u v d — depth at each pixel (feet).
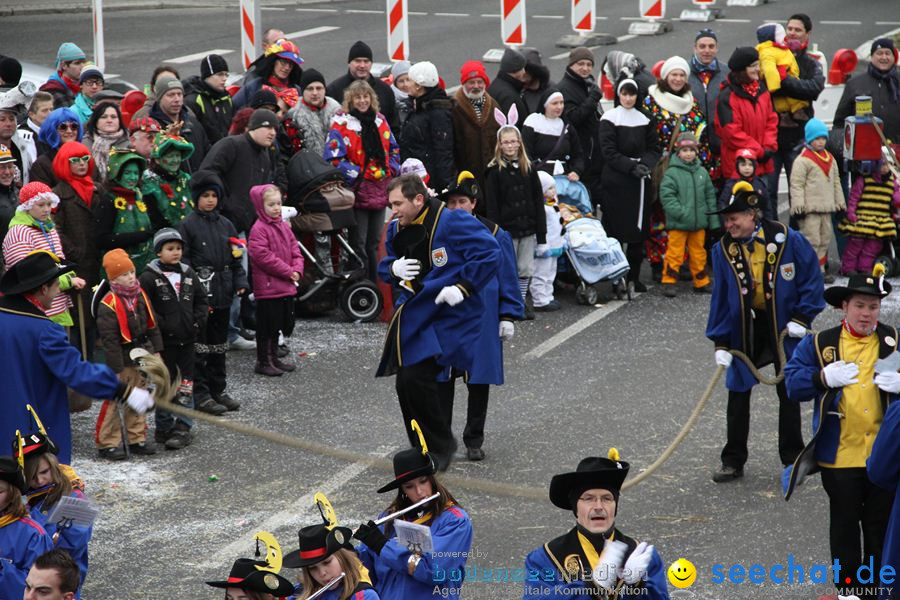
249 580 50.85
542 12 274.57
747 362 85.61
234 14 272.92
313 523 82.23
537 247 128.77
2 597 58.49
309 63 222.89
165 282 95.09
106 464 92.48
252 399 105.70
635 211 132.67
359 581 53.16
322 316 129.18
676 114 136.56
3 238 103.40
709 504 84.74
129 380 72.43
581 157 136.77
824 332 70.54
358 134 124.77
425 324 87.10
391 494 87.20
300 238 123.85
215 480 89.40
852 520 69.00
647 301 133.49
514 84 138.51
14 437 70.74
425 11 279.69
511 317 92.07
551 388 107.86
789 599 71.46
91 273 104.73
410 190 86.02
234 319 118.62
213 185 101.04
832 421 69.26
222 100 127.34
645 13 244.42
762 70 141.18
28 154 114.11
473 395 92.38
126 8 277.44
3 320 71.67
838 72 173.68
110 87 146.82
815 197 135.33
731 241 86.28
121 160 102.94
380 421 100.89
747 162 133.59
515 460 92.79
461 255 86.79
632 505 84.84
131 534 80.79
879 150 109.50
